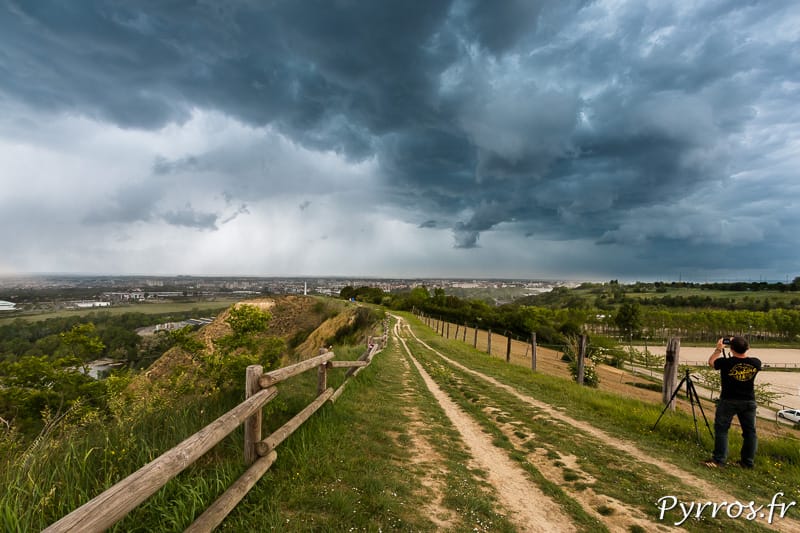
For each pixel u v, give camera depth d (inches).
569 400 438.0
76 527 65.6
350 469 179.5
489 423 315.3
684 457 253.8
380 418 292.7
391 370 597.0
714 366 251.4
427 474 193.6
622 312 4018.2
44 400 307.7
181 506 114.7
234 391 238.2
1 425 191.0
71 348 344.8
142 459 144.3
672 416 362.9
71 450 139.6
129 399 203.9
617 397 468.4
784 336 4771.2
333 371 430.9
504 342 2001.7
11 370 314.7
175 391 226.8
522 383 554.3
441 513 152.8
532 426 309.9
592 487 194.7
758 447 273.1
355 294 4517.7
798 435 462.0
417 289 4220.0
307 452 184.4
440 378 569.9
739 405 237.1
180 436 167.2
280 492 145.7
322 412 254.7
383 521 138.1
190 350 251.6
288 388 316.2
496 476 205.3
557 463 228.4
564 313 4446.4
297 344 832.3
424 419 312.7
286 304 958.4
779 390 2082.9
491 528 146.5
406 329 1907.0
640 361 1972.2
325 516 135.1
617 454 249.1
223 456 158.9
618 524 158.6
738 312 4707.2
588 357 991.6
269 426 212.7
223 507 116.3
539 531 148.6
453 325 2603.3
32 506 105.0
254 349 268.2
